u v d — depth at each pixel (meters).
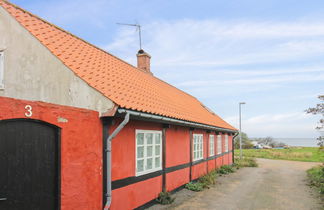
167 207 8.53
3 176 4.58
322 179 14.42
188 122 10.55
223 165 18.77
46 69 6.59
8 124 4.69
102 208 6.21
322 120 14.05
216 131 17.39
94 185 6.01
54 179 5.29
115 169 6.74
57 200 5.25
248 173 17.70
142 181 7.98
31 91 6.64
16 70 6.69
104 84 7.07
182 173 11.16
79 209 5.65
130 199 7.36
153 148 8.70
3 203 4.55
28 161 4.92
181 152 11.09
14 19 6.79
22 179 4.82
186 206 8.77
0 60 6.73
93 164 6.02
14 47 6.76
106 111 6.18
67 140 5.52
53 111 5.31
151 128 8.59
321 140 14.47
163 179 9.33
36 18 8.34
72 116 5.63
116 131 6.29
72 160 5.58
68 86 6.45
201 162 13.84
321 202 9.98
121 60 12.30
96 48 10.80
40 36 7.12
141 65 15.70
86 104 6.33
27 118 4.91
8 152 4.66
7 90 6.68
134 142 7.61
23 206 4.80
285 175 17.33
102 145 6.30
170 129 10.06
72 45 8.57
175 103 12.14
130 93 7.94
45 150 5.20
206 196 10.33
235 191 11.50
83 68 7.14
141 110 6.95
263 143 71.19
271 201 9.96
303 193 11.64
